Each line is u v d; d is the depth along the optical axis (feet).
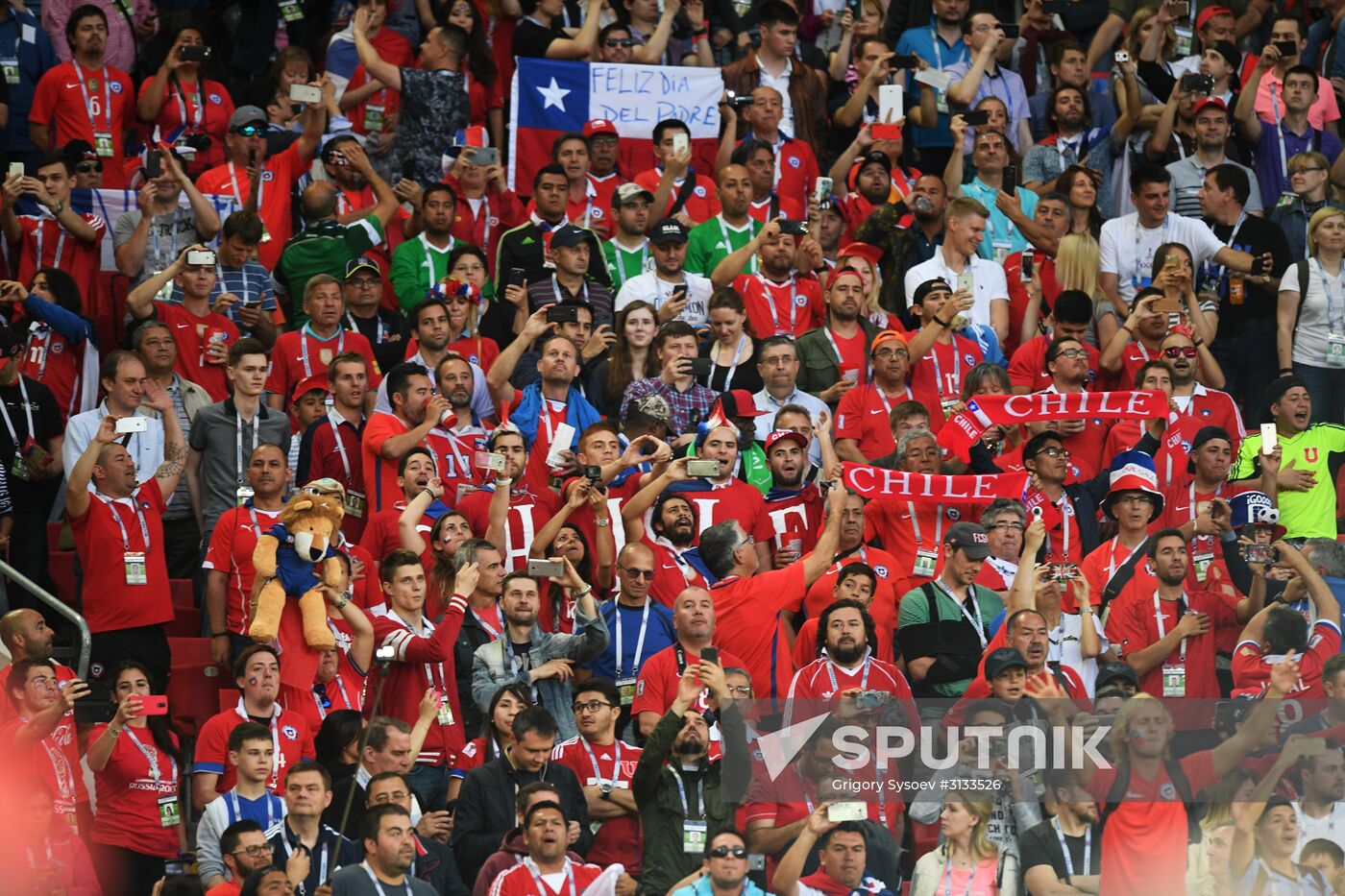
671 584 140.87
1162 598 140.67
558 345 154.81
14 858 116.47
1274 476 154.61
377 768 120.16
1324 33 214.28
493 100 195.93
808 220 178.50
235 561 138.92
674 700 122.93
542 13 198.18
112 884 123.95
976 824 118.11
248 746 118.42
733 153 184.34
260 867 110.63
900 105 190.49
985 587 139.64
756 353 163.63
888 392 161.99
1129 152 196.65
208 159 187.73
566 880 112.98
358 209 179.22
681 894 113.39
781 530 148.56
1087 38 214.48
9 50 186.50
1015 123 203.10
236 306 164.45
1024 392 166.30
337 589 128.88
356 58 197.36
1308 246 180.86
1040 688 121.90
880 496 146.30
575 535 140.36
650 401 150.30
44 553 150.61
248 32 204.54
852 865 114.62
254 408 151.12
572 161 182.19
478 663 129.08
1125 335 168.55
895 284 180.14
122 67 193.88
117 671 125.39
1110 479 151.74
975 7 216.13
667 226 171.12
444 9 194.90
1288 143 198.80
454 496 150.41
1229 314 178.70
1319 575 143.23
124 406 147.13
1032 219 187.83
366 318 164.14
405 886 111.45
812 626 135.23
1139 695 120.16
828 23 214.48
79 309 161.89
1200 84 192.54
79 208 170.60
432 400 146.61
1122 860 117.19
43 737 119.75
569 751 124.36
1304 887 118.21
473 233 179.73
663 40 197.67
